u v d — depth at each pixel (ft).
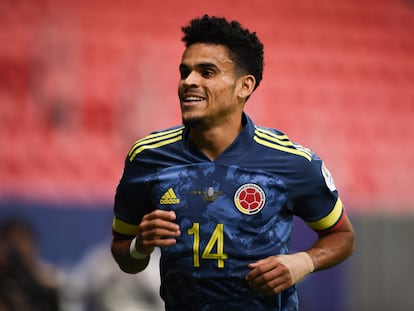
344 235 38.22
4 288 68.74
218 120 36.40
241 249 35.32
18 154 137.39
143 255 38.14
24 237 69.77
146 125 140.97
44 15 175.83
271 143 36.99
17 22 174.91
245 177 36.04
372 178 152.66
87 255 88.94
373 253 97.60
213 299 35.60
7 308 68.54
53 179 132.67
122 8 187.93
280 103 174.91
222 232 35.42
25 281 69.36
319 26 200.75
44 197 104.99
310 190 36.78
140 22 185.37
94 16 182.91
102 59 170.19
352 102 181.68
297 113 172.45
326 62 190.80
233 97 36.65
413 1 217.56
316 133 167.94
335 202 37.68
